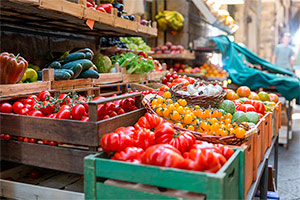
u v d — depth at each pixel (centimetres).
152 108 243
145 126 209
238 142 203
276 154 404
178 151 164
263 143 266
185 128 227
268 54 1752
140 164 153
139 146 185
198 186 142
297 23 2794
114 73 372
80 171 188
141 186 156
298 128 851
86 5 294
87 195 163
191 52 859
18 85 239
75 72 299
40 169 246
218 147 184
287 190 417
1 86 225
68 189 224
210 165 154
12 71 230
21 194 206
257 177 235
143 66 426
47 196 199
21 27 350
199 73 768
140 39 590
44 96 241
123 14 398
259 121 258
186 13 855
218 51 857
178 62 882
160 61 839
